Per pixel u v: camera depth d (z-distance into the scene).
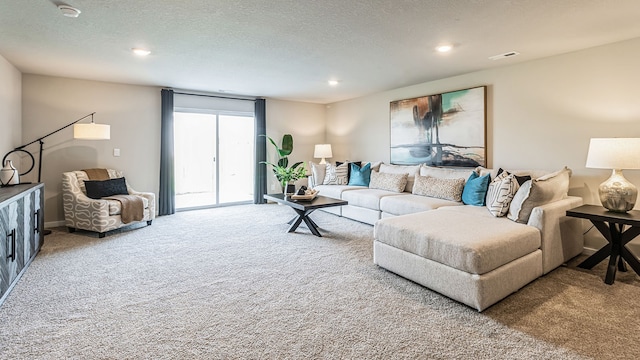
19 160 4.29
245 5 2.38
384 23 2.72
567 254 3.05
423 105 5.11
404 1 2.31
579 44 3.26
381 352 1.76
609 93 3.24
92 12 2.50
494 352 1.76
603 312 2.18
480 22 2.70
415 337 1.90
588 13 2.51
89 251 3.50
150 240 3.94
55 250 3.53
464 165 4.57
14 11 2.48
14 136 4.09
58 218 4.70
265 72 4.43
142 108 5.31
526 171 3.72
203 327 2.00
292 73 4.49
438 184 4.35
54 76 4.59
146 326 2.01
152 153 5.42
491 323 2.05
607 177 3.30
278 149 6.48
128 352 1.75
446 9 2.45
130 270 2.95
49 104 4.58
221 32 2.93
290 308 2.25
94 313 2.17
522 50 3.45
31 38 3.08
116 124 5.09
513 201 2.99
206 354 1.74
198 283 2.67
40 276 2.80
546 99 3.72
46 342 1.84
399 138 5.55
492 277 2.21
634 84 3.08
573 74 3.49
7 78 3.83
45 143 4.57
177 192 6.04
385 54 3.59
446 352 1.76
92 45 3.29
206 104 5.97
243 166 6.66
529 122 3.88
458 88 4.65
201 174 6.22
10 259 2.49
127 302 2.33
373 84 5.24
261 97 6.49
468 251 2.19
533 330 1.97
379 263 2.94
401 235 2.68
